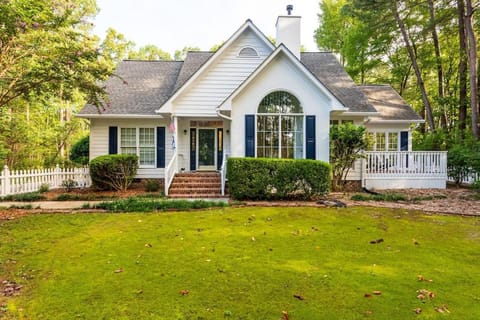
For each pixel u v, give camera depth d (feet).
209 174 46.39
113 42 124.16
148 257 18.39
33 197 38.40
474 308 12.41
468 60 59.98
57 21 36.88
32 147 71.05
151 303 12.81
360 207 33.04
